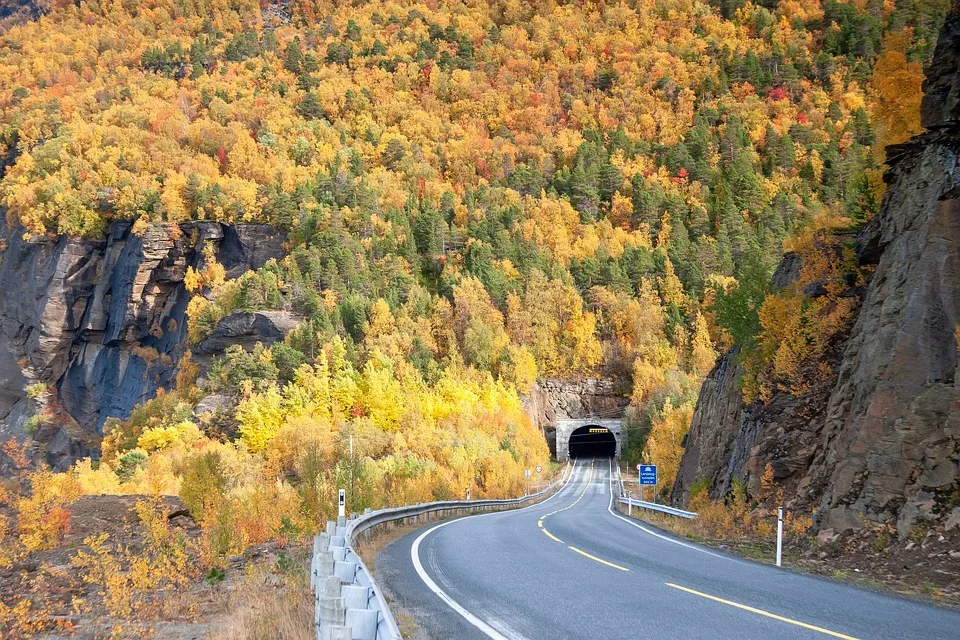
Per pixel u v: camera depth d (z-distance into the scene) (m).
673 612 8.45
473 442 84.00
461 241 167.12
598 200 194.12
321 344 122.56
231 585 11.99
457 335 133.75
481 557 14.34
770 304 25.80
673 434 54.88
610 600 9.27
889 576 12.53
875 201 26.59
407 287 142.75
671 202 183.38
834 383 22.47
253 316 133.38
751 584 10.74
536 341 135.75
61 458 152.00
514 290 146.12
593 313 144.38
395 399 103.06
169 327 160.75
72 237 169.88
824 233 26.81
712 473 31.98
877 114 27.20
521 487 69.69
